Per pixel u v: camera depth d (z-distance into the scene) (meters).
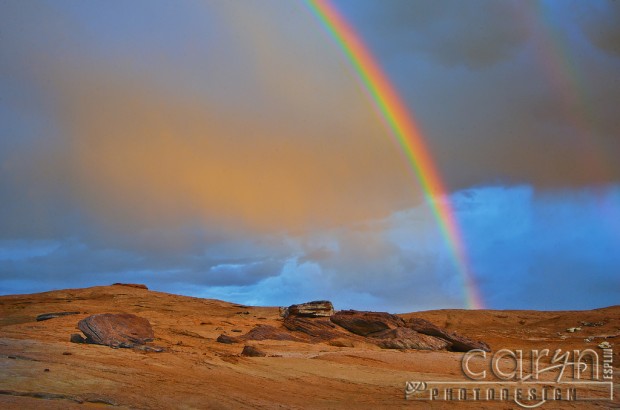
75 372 24.66
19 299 62.22
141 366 26.53
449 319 55.56
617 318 50.19
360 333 40.31
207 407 20.17
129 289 67.00
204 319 45.41
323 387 23.55
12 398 20.67
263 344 35.72
